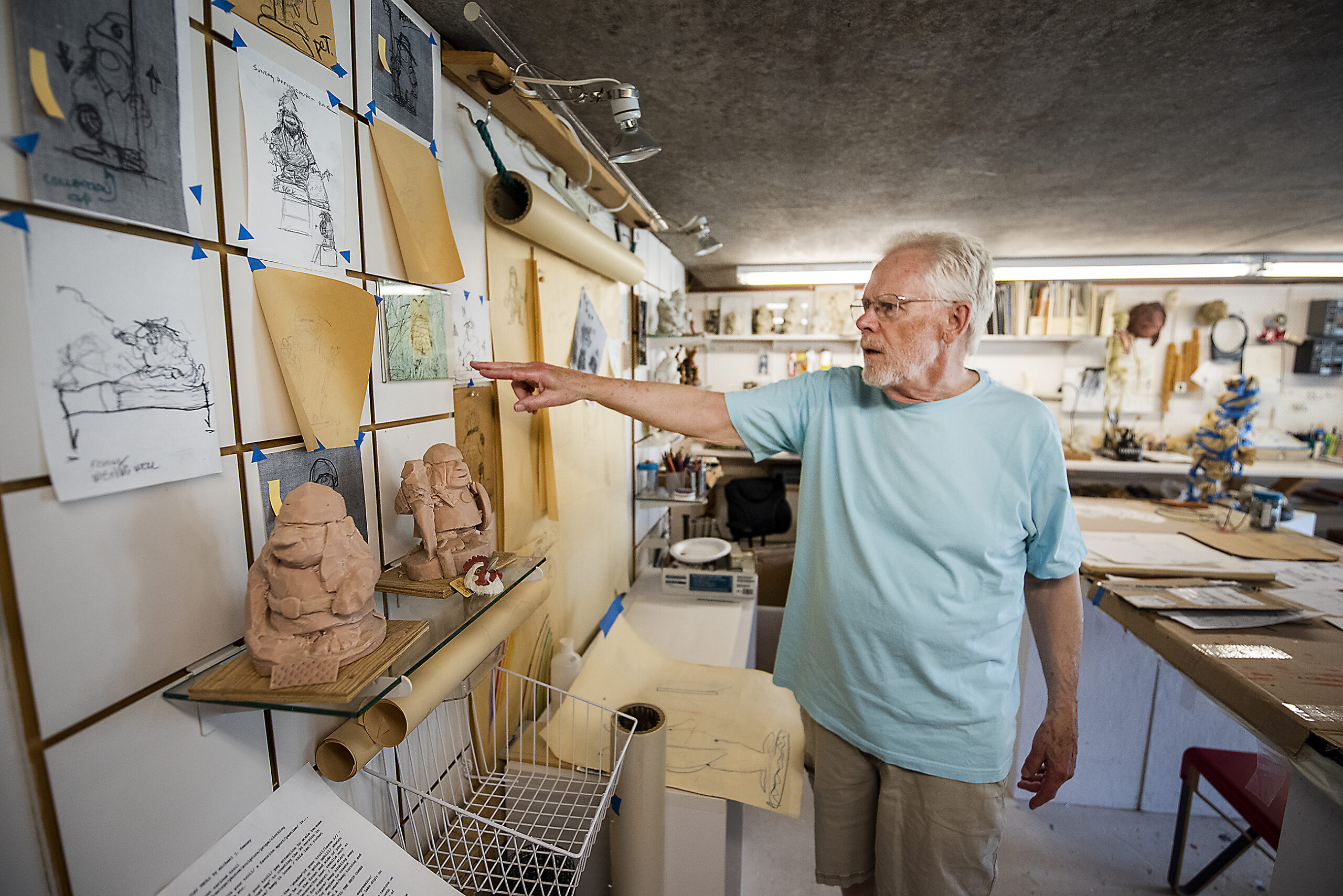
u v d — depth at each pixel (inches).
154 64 20.0
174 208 20.9
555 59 43.4
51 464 17.5
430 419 37.0
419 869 27.9
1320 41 40.1
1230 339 142.8
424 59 35.8
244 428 24.2
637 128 41.1
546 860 35.8
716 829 43.9
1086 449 147.3
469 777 41.8
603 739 46.6
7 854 17.2
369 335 30.2
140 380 19.9
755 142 59.2
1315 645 47.2
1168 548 71.0
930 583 37.2
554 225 46.9
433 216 35.8
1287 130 55.7
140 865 20.6
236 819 24.3
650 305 95.5
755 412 44.1
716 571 79.7
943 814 38.0
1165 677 69.7
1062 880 62.7
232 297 23.5
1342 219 88.3
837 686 40.8
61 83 17.3
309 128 26.9
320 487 23.4
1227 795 54.6
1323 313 137.6
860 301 38.9
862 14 37.1
